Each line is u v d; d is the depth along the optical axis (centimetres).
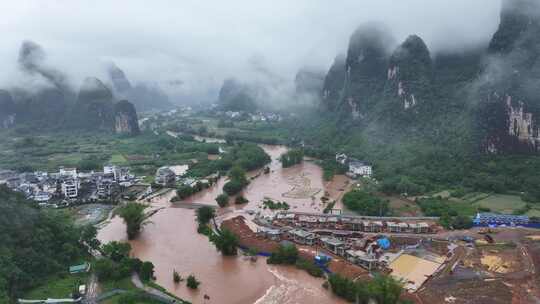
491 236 15350
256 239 15275
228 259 14038
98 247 14212
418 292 11475
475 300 11044
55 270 12281
